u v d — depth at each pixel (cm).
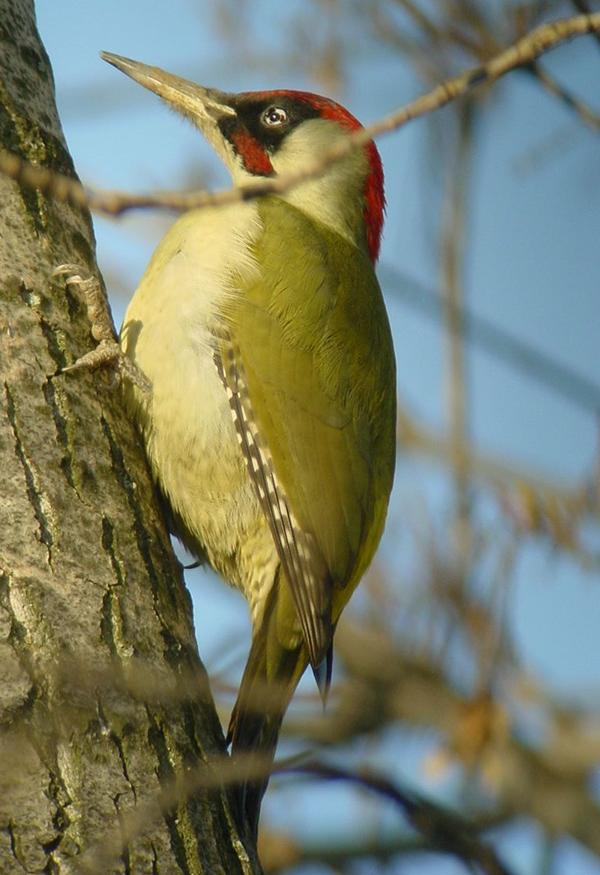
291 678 799
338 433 859
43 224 698
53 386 653
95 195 503
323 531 831
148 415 794
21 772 530
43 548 595
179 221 874
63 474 627
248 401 826
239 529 823
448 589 915
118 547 622
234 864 575
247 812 648
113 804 543
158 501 683
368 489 873
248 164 1010
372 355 905
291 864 1017
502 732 935
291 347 853
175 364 814
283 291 862
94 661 575
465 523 923
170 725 582
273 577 819
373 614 924
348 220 1002
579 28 517
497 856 803
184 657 615
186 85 1020
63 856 520
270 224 898
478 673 919
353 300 906
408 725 917
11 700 545
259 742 738
